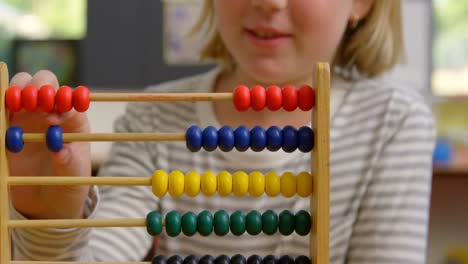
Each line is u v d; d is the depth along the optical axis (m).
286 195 0.62
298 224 0.62
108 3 1.91
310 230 0.62
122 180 0.62
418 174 0.82
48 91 0.60
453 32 1.93
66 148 0.62
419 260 0.78
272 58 0.77
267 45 0.76
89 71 1.92
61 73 1.92
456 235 1.90
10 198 0.65
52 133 0.61
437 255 1.92
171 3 1.90
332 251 0.81
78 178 0.62
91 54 1.92
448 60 1.93
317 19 0.76
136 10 1.91
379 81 0.91
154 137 0.63
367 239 0.80
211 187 0.63
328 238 0.59
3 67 0.60
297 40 0.76
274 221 0.62
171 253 0.85
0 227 0.60
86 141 0.63
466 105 1.90
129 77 1.92
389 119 0.84
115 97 0.62
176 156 0.86
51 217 0.65
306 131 0.62
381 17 0.91
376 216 0.81
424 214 0.80
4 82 0.60
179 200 0.85
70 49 1.92
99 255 0.74
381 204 0.81
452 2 1.93
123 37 1.92
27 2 1.92
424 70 1.94
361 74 0.94
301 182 0.62
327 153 0.59
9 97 0.60
